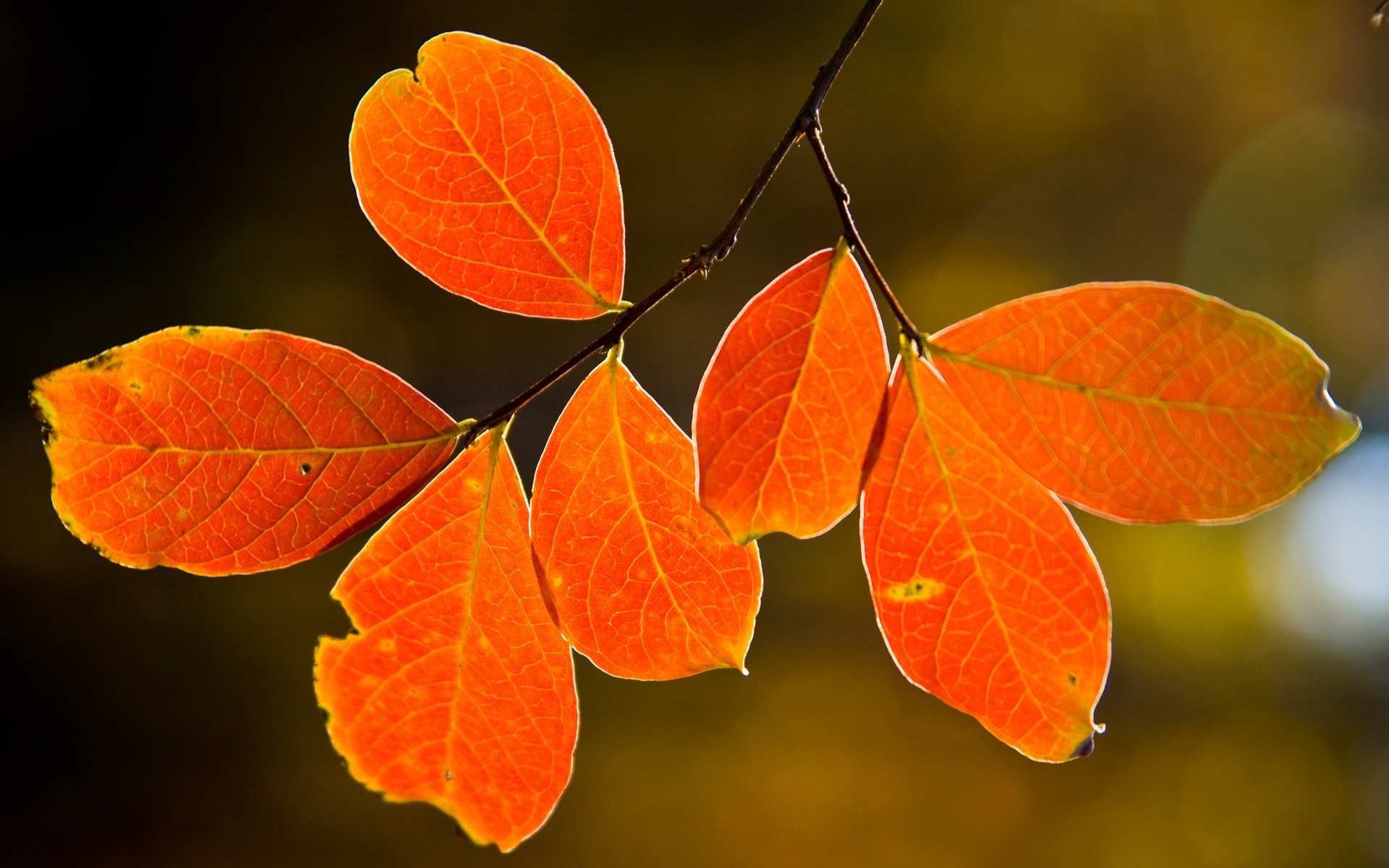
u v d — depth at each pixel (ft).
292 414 1.53
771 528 1.51
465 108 1.53
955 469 1.52
